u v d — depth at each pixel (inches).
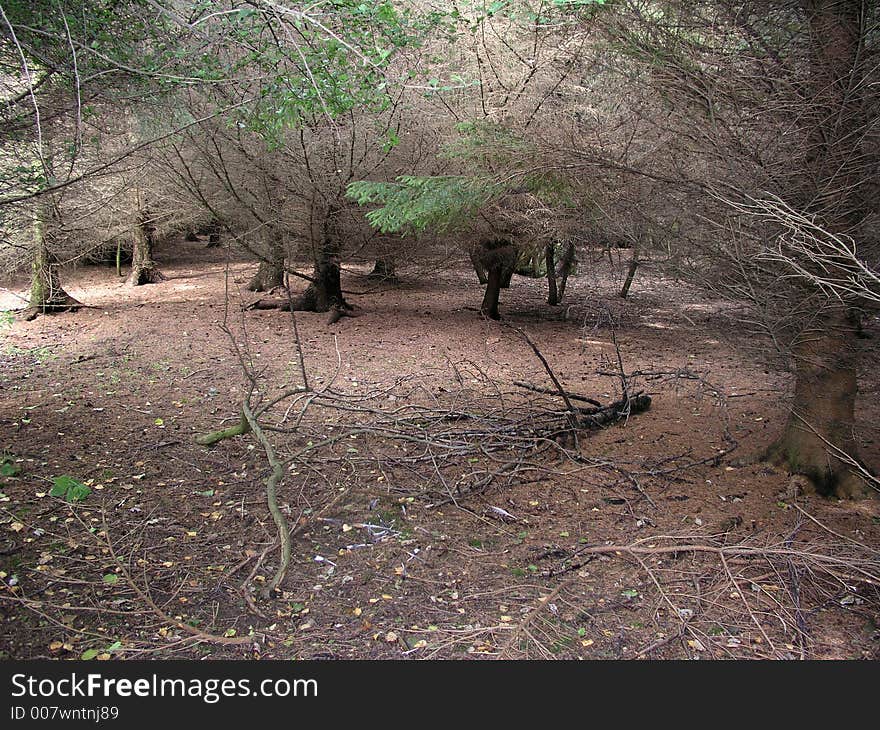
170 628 125.4
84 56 154.2
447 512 175.9
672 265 171.5
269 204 414.9
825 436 182.9
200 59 171.3
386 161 373.1
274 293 548.7
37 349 358.0
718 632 128.0
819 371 180.4
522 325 456.4
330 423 242.5
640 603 136.9
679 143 161.0
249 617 130.0
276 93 174.4
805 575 145.9
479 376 317.7
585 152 172.2
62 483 171.6
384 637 125.0
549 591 140.5
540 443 218.7
